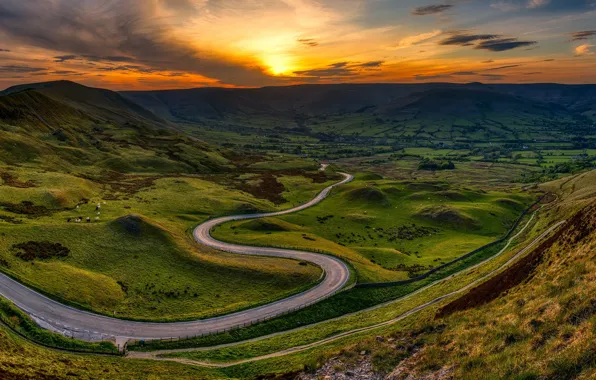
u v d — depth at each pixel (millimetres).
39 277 76438
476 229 150750
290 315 76125
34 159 184125
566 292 35375
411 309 72562
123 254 96188
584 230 46969
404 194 197125
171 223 128750
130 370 53938
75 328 64875
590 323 28484
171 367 55969
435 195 191500
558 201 175000
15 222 106125
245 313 75938
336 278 92438
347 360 42938
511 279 50281
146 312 74188
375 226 153125
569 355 26594
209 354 60906
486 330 37281
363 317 75062
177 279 88438
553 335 30531
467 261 114375
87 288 76438
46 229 97375
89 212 128875
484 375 30156
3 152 179000
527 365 28375
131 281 85000
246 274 91188
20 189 133125
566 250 46375
